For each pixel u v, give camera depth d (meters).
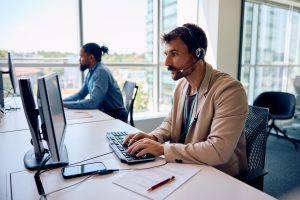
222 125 1.04
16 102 2.53
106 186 0.81
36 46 2.86
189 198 0.74
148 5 3.57
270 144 3.49
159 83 3.81
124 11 3.37
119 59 3.42
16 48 2.76
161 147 1.07
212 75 1.24
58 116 1.03
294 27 3.54
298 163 2.82
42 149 1.02
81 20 3.09
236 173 1.15
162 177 0.87
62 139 1.05
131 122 2.62
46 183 0.84
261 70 3.88
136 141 1.17
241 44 3.73
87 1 3.11
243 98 1.10
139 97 3.69
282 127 3.81
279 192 2.17
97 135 1.43
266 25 3.73
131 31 3.46
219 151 0.99
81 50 2.62
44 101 0.77
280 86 3.79
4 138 1.36
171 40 1.19
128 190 0.79
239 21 3.69
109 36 3.30
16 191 0.79
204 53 1.23
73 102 2.36
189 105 1.34
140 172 0.92
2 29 2.67
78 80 3.18
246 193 0.78
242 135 1.17
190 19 3.83
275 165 2.76
